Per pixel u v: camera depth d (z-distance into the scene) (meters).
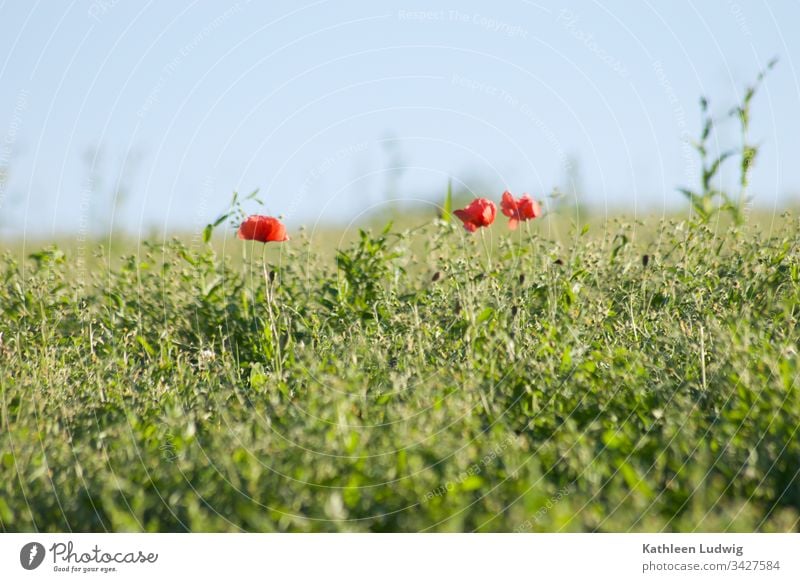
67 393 8.13
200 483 6.30
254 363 9.21
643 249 10.90
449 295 9.83
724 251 11.25
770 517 6.18
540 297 9.96
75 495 6.33
